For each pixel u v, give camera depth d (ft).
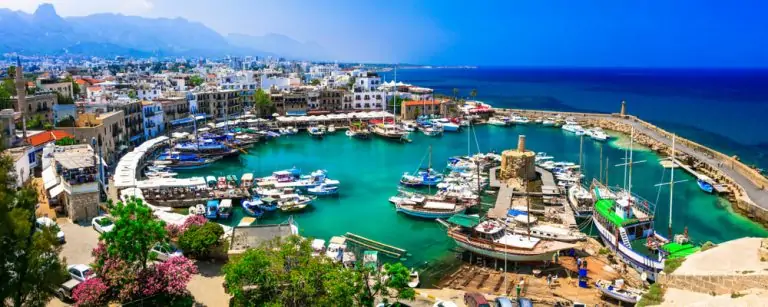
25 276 120.67
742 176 376.89
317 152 515.91
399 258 239.71
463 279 213.87
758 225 290.97
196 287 178.19
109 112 483.92
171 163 428.15
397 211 309.63
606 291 188.44
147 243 157.28
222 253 203.00
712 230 283.38
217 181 367.25
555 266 223.10
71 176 248.93
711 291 103.09
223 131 587.68
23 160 296.92
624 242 231.30
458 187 345.10
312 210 315.58
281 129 622.13
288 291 150.51
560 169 416.67
